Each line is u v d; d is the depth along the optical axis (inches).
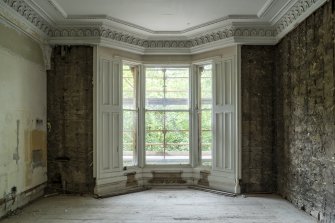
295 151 220.1
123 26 257.1
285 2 204.7
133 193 265.3
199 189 278.4
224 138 266.4
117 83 272.1
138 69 295.0
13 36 203.2
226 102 265.4
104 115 261.3
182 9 225.9
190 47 287.4
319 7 182.5
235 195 251.0
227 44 259.6
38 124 242.4
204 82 293.6
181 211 210.4
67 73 258.1
